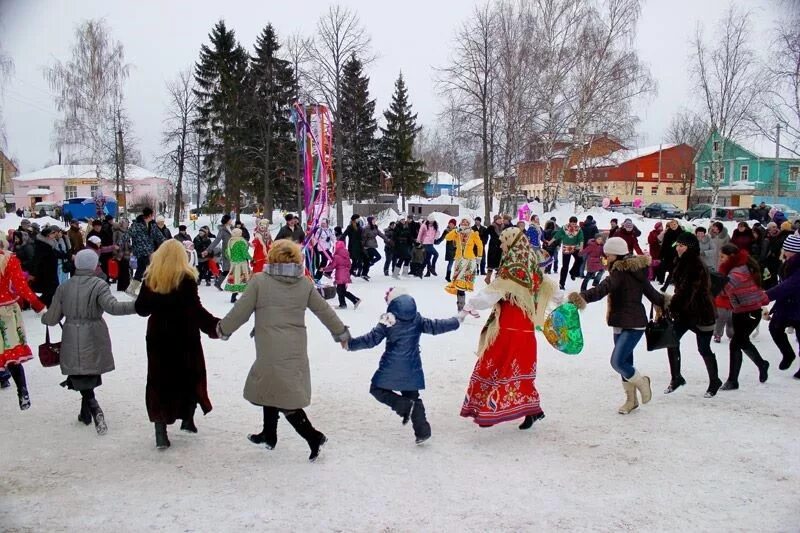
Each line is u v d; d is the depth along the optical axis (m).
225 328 5.27
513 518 4.26
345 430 5.97
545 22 34.75
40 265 12.06
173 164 46.44
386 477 4.91
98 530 4.08
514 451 5.46
